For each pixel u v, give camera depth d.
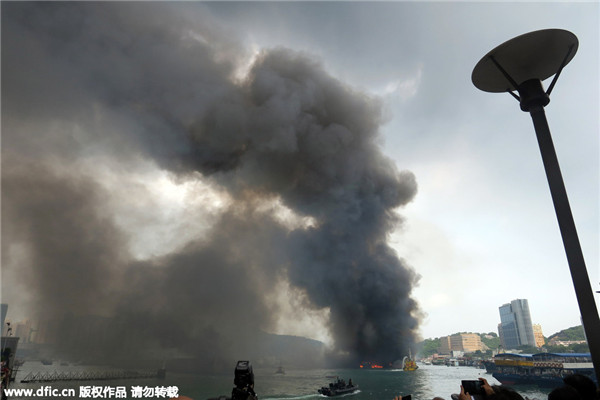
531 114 7.57
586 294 5.73
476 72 8.45
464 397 3.96
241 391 4.97
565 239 6.15
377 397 72.25
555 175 6.66
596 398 3.48
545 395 65.56
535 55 7.61
